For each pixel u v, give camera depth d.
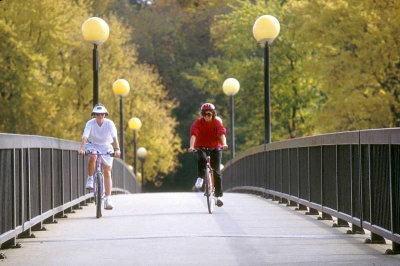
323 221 32.53
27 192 26.88
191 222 32.03
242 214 36.19
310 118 143.50
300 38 103.88
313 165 34.78
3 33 99.62
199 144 37.12
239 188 69.94
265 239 25.69
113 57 136.75
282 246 23.92
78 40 127.56
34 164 28.61
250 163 61.00
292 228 29.47
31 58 100.50
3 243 24.39
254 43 153.00
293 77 144.12
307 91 145.62
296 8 106.12
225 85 81.56
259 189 53.66
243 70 151.62
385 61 87.81
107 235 27.62
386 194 22.64
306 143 36.09
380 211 23.36
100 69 132.50
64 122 112.31
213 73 163.62
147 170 155.50
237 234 27.23
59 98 108.75
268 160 49.97
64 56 119.25
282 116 147.00
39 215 29.19
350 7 92.12
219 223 31.53
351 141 26.98
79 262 21.14
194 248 23.45
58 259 21.78
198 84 167.12
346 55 91.62
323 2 94.44
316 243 24.69
